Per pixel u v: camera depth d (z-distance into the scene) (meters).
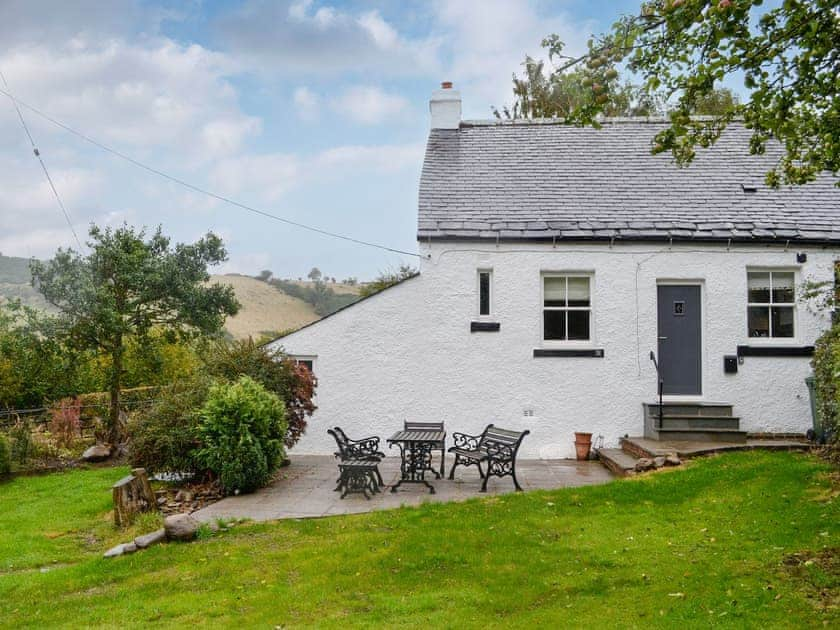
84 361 16.91
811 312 13.87
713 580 6.34
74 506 10.90
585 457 13.66
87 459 15.36
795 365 13.82
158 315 17.08
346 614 5.99
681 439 13.01
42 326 15.47
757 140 7.95
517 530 8.16
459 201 14.80
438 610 6.02
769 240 13.79
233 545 8.05
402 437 10.95
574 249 14.09
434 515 8.94
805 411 13.73
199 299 17.16
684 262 14.00
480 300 14.43
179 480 11.70
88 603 6.48
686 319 14.19
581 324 14.38
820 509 8.16
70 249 15.88
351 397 14.34
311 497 10.38
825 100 7.61
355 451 11.46
